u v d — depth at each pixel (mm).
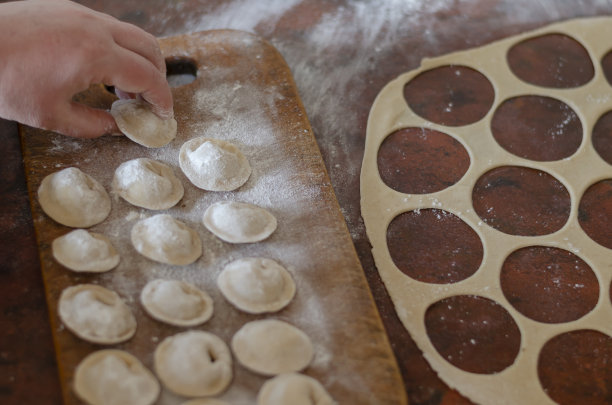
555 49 773
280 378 567
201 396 561
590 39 776
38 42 606
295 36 777
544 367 607
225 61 720
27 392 573
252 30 782
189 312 586
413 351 608
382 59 761
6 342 588
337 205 640
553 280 642
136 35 647
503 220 667
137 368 566
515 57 765
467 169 692
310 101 729
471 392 593
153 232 612
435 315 624
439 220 666
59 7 626
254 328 582
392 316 622
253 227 624
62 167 647
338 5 805
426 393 594
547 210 674
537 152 704
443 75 751
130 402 553
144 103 667
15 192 649
